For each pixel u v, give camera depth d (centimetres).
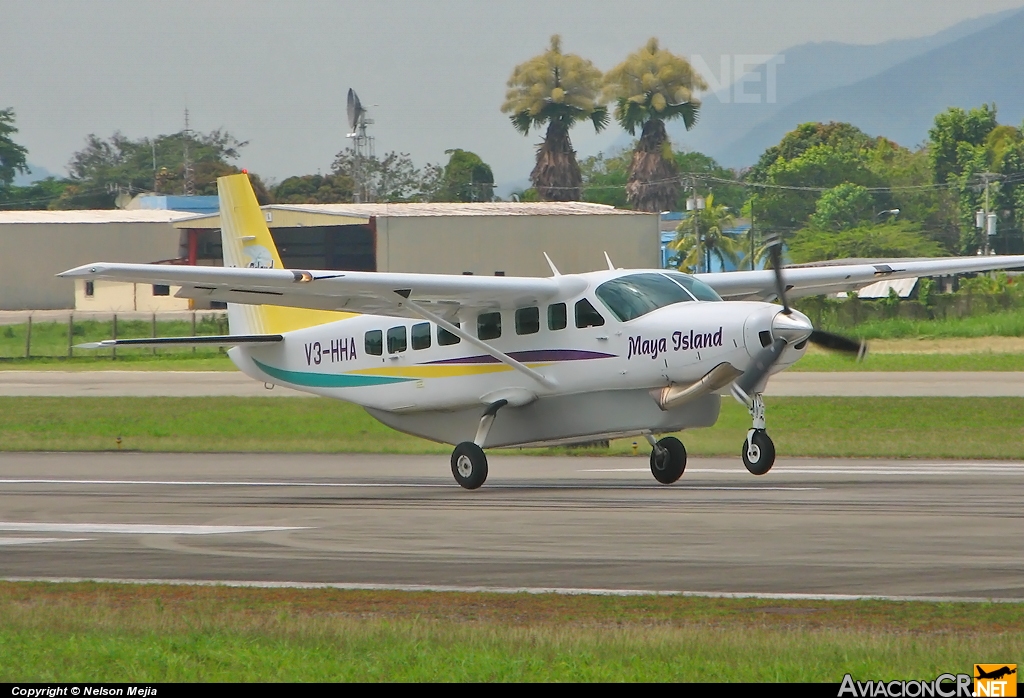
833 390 11894
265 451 9044
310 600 3681
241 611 3531
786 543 4450
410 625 3256
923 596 3559
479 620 3381
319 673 2836
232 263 8169
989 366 14412
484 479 6569
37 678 2820
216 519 5472
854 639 3027
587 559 4231
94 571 4238
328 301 6562
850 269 7662
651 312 6275
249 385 13425
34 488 6888
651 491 6225
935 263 7894
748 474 7019
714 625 3266
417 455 8781
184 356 17962
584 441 6612
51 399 11962
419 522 5219
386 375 7244
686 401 6203
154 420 10600
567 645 3027
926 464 7450
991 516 5066
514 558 4284
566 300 6512
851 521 4953
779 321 5906
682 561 4150
